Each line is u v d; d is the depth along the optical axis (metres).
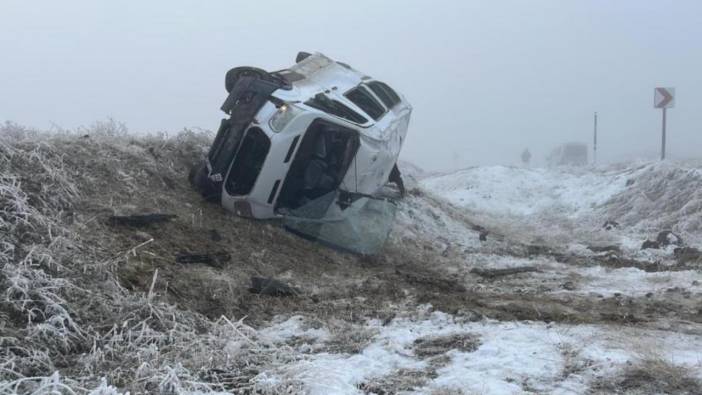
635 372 5.04
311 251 10.00
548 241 15.40
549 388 4.81
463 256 12.73
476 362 5.38
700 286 9.17
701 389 4.73
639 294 8.91
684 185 17.11
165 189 9.95
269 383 4.80
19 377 4.59
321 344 6.13
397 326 6.67
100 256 7.10
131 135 11.67
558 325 6.55
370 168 11.03
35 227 7.00
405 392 4.80
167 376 4.67
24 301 5.53
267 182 9.85
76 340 5.48
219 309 7.03
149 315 6.07
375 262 10.70
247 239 9.51
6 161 8.05
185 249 8.27
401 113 12.86
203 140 12.51
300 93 10.60
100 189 8.90
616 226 16.77
